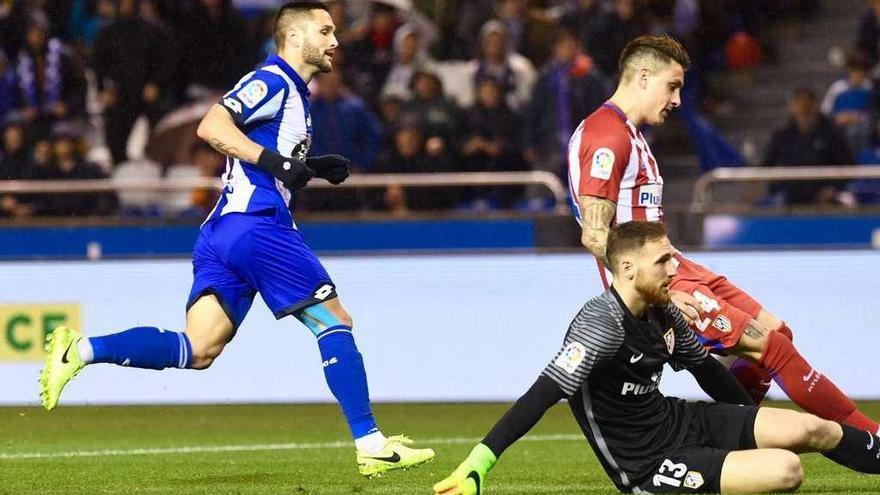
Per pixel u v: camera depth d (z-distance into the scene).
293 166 12.09
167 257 22.34
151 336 12.41
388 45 29.16
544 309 22.12
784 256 22.11
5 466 15.38
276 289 12.53
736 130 30.62
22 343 22.16
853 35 31.69
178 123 27.75
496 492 12.22
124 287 22.27
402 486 13.12
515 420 10.80
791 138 26.08
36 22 28.56
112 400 22.08
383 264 22.30
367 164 26.25
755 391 13.53
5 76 28.14
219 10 28.78
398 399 22.22
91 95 30.09
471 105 26.81
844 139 26.05
